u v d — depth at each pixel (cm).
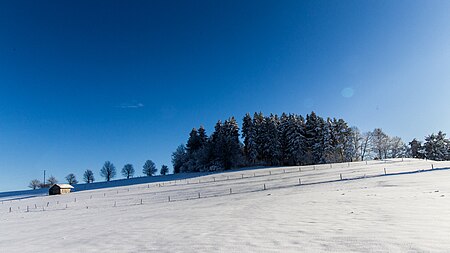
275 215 1192
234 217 1273
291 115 8594
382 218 877
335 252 562
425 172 3256
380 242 597
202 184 5328
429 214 871
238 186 4331
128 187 6359
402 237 620
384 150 8475
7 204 5359
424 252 510
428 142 8300
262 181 4684
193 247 723
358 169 4872
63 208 3856
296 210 1288
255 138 8569
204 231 955
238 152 8688
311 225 875
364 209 1105
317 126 8112
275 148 8194
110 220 1806
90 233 1233
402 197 1380
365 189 2142
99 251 803
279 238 733
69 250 860
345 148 7969
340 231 744
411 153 8862
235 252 637
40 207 4350
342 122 8044
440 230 655
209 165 8775
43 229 1641
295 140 7981
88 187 8181
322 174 4684
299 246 635
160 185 6016
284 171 6128
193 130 10112
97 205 3834
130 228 1258
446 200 1130
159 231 1066
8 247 1045
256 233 828
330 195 1881
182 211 1925
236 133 9294
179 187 5241
